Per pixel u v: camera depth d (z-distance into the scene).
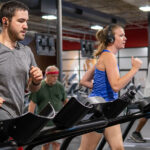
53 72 4.12
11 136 1.51
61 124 1.72
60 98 4.24
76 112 1.70
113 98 2.85
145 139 6.33
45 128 1.67
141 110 2.42
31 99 4.20
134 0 9.58
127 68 18.98
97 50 2.99
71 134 1.82
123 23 13.37
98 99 2.06
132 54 18.80
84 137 2.81
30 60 2.08
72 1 12.52
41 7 8.02
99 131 2.72
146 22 16.91
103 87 2.84
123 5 12.90
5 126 1.50
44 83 4.19
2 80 1.89
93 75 3.14
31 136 1.51
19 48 2.02
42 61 19.72
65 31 19.44
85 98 2.03
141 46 18.36
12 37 1.97
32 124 1.48
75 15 10.47
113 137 2.70
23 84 1.99
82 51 14.33
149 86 4.93
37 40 9.67
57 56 6.72
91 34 18.50
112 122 2.23
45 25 15.63
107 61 2.80
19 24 1.93
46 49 10.07
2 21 1.96
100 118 2.05
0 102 1.74
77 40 18.31
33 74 1.95
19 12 1.93
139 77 18.36
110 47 2.94
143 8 9.55
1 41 1.98
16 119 1.47
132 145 5.78
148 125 8.48
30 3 7.75
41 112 1.72
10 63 1.91
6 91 1.90
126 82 2.69
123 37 2.95
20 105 1.98
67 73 20.89
